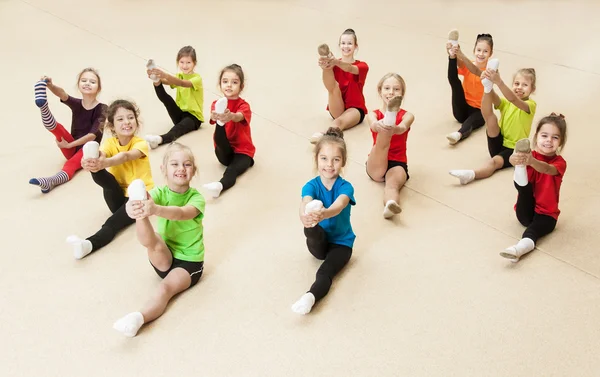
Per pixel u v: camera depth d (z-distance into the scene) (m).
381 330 2.84
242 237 3.52
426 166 4.27
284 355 2.71
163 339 2.80
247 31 7.16
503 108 4.19
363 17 7.63
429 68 5.98
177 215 2.92
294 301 3.02
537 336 2.79
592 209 3.71
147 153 3.70
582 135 4.60
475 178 4.05
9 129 4.87
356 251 3.39
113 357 2.71
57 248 3.45
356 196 3.90
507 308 2.96
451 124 4.88
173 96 5.43
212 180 4.13
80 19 7.58
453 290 3.08
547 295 3.04
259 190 4.00
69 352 2.74
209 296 3.06
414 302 3.01
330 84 4.66
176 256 3.09
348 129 4.88
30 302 3.03
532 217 3.46
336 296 3.06
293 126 4.89
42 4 8.19
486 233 3.52
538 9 7.82
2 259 3.35
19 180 4.16
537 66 5.91
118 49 6.59
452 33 4.43
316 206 2.77
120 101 3.67
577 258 3.29
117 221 3.51
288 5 8.16
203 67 6.06
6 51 6.52
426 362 2.66
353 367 2.64
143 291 3.10
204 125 4.96
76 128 4.35
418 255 3.35
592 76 5.64
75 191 4.03
